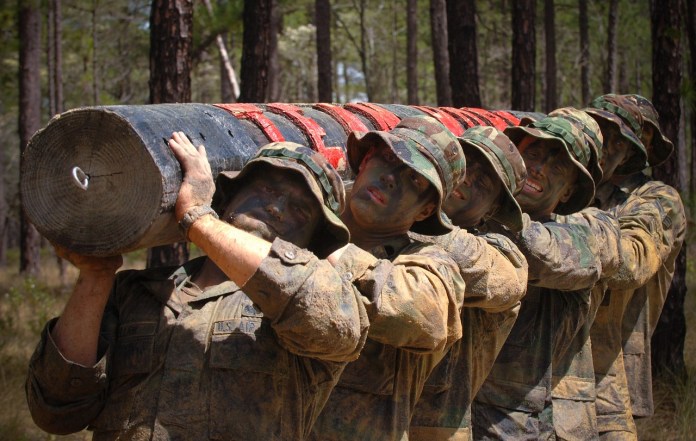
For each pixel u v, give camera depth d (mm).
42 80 23000
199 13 13742
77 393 2607
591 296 4547
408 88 17891
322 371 2678
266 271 2389
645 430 6422
